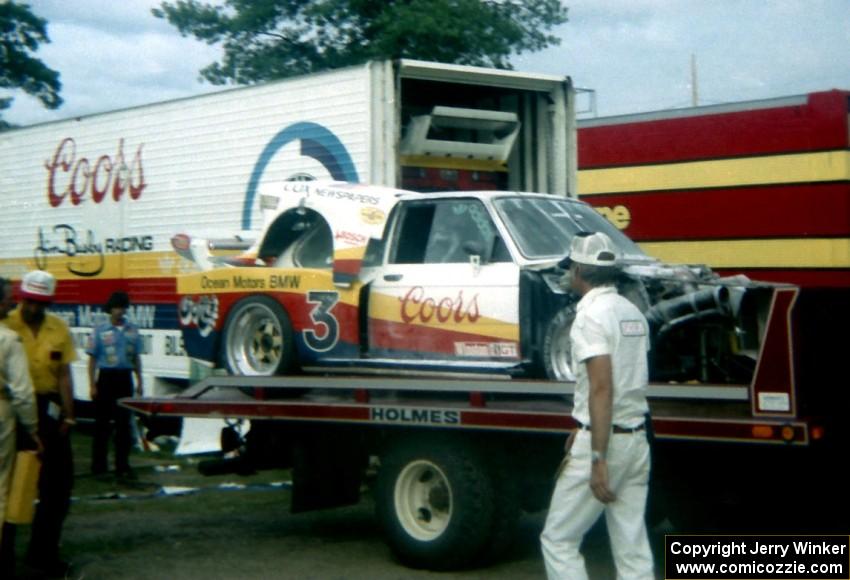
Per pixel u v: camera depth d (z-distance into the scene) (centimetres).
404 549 810
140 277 1399
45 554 804
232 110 1263
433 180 1095
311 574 800
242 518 1002
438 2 2516
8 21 3262
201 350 999
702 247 1238
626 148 1311
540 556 841
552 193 1127
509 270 826
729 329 759
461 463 786
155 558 849
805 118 1157
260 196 993
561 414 738
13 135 1597
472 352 838
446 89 1127
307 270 927
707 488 721
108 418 1192
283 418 872
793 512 706
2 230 1611
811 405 669
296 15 2791
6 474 725
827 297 685
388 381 823
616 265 606
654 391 727
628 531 594
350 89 1098
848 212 1130
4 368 718
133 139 1408
